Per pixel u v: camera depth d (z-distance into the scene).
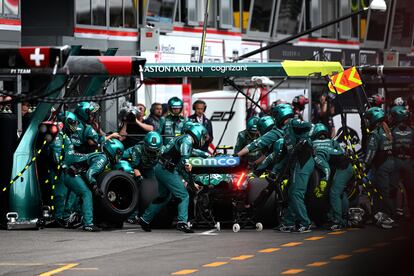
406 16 112.25
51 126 42.62
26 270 31.64
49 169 43.66
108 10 74.88
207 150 49.72
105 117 59.91
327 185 41.94
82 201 42.78
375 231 41.03
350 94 54.88
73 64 36.41
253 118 45.56
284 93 74.56
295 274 29.78
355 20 104.62
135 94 65.12
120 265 32.25
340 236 39.31
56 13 71.94
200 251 35.38
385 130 43.22
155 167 41.47
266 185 42.22
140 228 43.78
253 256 33.81
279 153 41.47
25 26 71.88
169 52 80.38
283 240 38.25
